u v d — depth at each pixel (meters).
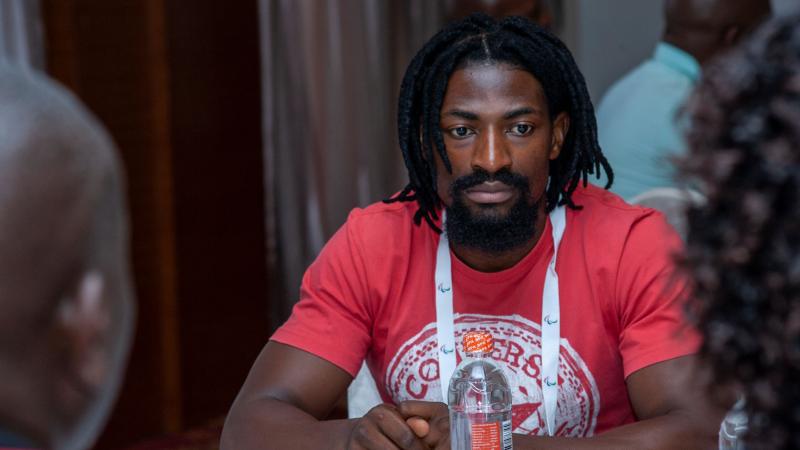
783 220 0.69
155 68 4.12
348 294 1.86
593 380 1.81
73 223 0.65
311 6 4.35
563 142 1.83
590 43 4.09
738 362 0.73
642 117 2.90
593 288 1.80
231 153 4.45
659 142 2.87
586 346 1.80
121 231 0.69
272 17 4.40
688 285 0.78
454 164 1.74
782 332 0.70
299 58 4.38
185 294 4.32
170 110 4.19
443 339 1.83
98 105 3.92
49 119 0.65
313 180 4.43
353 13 4.34
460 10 3.25
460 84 1.73
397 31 4.35
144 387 4.20
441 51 1.79
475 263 1.81
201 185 4.34
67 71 3.80
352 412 2.02
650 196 2.47
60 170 0.64
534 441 1.63
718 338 0.73
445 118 1.74
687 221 0.75
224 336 4.50
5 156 0.63
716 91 0.72
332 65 4.37
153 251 4.20
